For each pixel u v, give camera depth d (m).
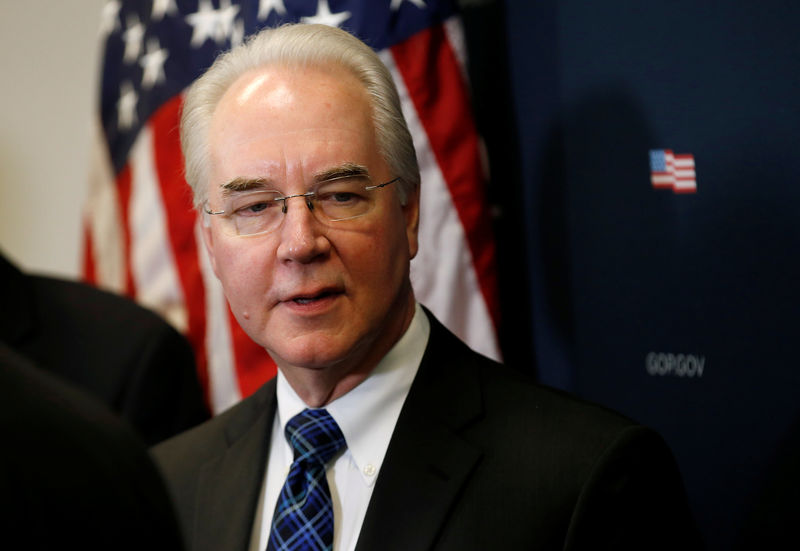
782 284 3.17
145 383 3.42
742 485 3.24
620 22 3.46
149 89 4.20
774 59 3.17
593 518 1.98
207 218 2.30
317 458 2.17
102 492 1.00
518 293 3.78
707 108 3.29
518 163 3.77
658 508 2.07
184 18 4.16
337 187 2.12
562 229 3.63
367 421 2.20
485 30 3.81
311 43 2.21
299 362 2.12
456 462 2.09
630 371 3.47
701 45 3.30
